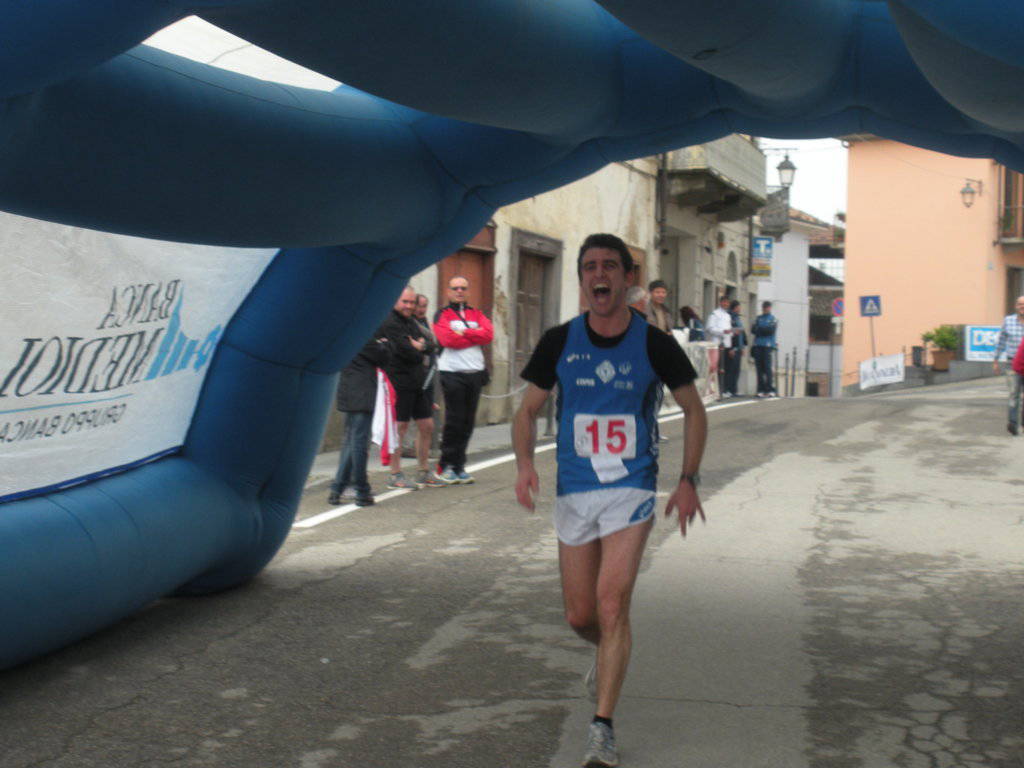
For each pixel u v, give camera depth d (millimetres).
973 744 4105
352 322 6363
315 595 6430
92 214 4180
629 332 4141
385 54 3922
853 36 5023
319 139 4910
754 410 18656
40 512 5082
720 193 25859
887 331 39406
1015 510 8914
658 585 6500
